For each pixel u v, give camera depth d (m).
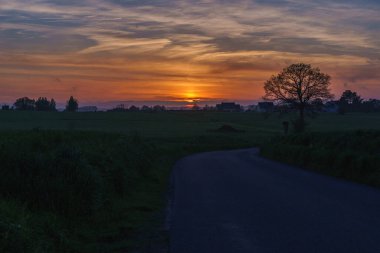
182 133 101.38
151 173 24.30
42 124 102.62
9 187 10.78
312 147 31.61
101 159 16.16
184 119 163.62
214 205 14.91
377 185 18.64
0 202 9.22
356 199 15.23
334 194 16.55
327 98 83.38
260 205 14.56
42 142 16.36
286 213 12.94
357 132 29.77
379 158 20.70
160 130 109.69
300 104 83.31
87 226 10.96
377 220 11.66
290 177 23.28
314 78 81.94
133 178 19.91
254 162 36.41
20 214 8.81
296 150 33.41
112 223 11.70
